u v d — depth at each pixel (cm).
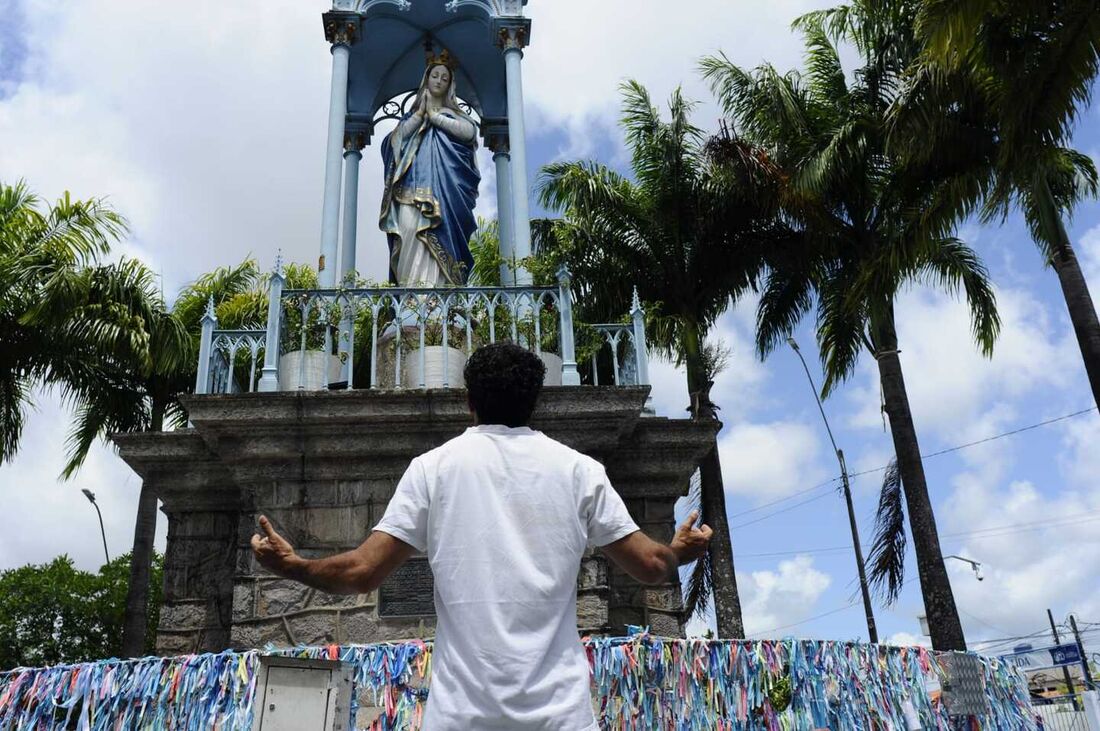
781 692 654
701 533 305
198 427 834
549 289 953
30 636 3109
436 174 1245
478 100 1526
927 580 1745
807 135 1912
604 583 820
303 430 840
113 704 587
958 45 1244
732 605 1878
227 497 925
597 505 294
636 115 2053
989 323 1961
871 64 1923
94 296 1599
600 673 602
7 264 1509
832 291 1978
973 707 768
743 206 1975
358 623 798
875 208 1908
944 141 1653
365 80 1498
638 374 944
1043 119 1351
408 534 284
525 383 312
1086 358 1499
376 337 930
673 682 624
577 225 1966
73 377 1742
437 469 292
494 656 259
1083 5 1271
